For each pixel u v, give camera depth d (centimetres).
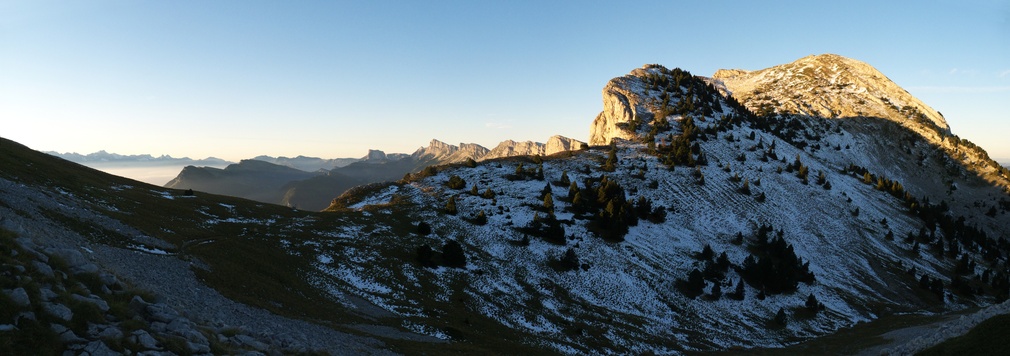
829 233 14700
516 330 6178
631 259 10381
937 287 11875
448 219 10794
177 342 2080
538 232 10625
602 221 11750
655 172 16412
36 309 1808
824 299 10675
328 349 3098
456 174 15150
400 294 6306
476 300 6950
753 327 8562
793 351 7350
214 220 7288
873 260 13525
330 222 8975
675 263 10712
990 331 3431
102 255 3494
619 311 8075
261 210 9100
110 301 2202
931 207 19950
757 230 13712
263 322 3384
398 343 3991
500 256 9181
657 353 6556
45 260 2217
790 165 19212
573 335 6519
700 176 16175
